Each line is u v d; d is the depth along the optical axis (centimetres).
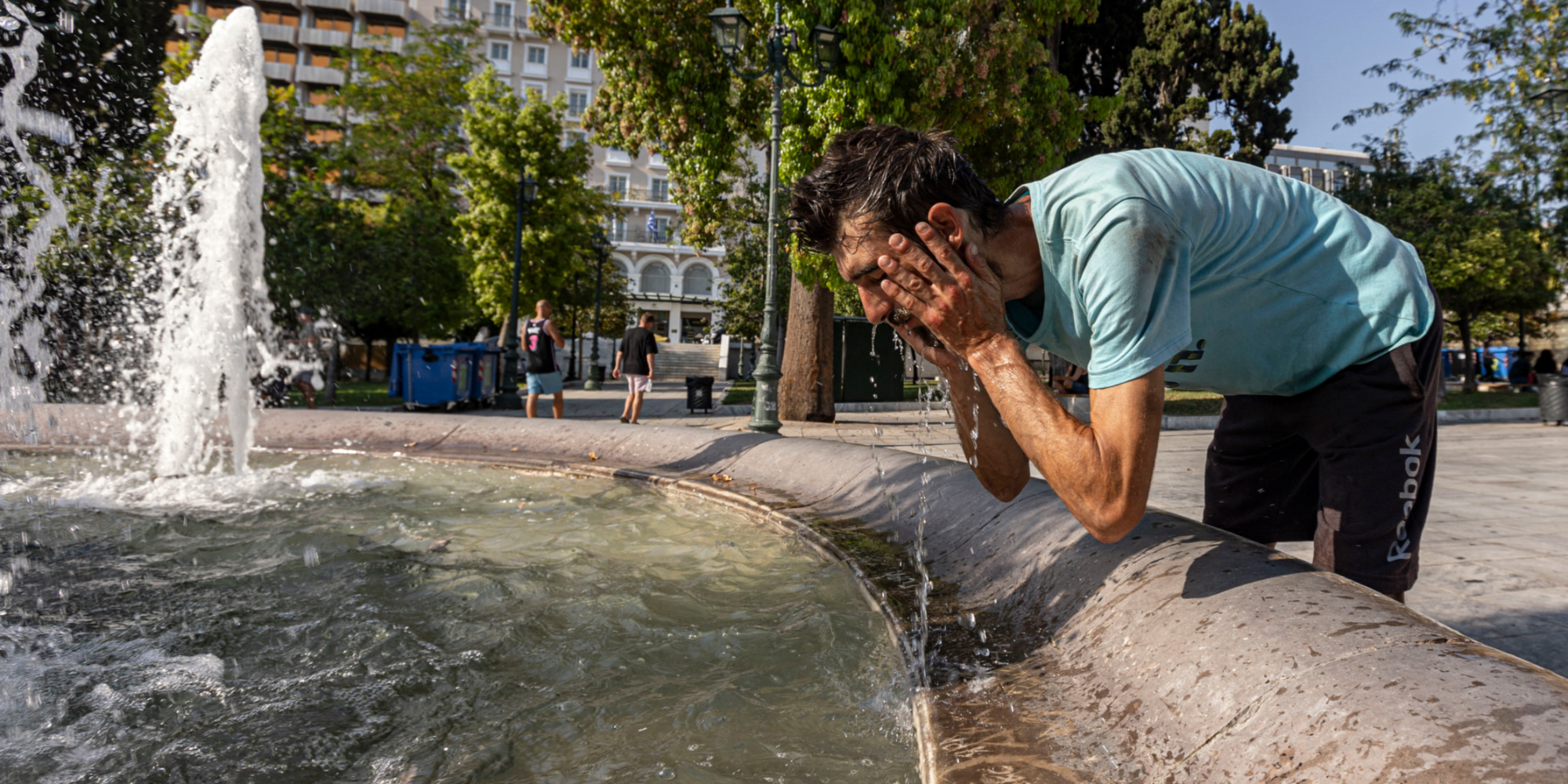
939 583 225
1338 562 147
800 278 1010
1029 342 145
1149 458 112
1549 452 816
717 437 493
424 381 1401
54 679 153
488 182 2361
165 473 479
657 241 5741
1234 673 112
